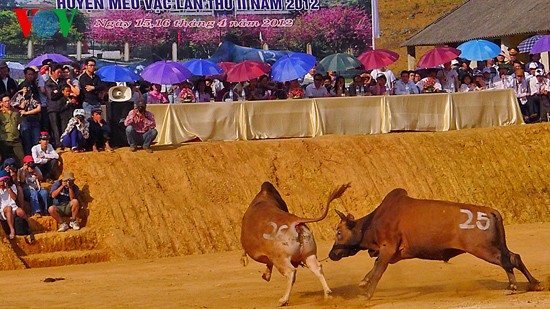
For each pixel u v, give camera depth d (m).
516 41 38.78
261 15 34.91
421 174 25.41
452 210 13.66
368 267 18.23
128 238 21.19
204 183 23.11
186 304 14.34
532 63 29.47
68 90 22.98
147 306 14.31
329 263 18.98
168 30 34.09
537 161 27.00
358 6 36.00
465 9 43.78
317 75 27.12
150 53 34.16
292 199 23.72
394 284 15.82
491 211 13.67
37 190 21.12
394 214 14.00
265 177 23.94
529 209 25.97
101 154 22.72
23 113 22.22
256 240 13.81
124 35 33.75
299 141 25.09
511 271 13.75
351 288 15.56
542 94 28.69
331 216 23.80
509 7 41.03
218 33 34.56
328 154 25.02
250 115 25.38
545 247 20.47
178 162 23.31
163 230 21.69
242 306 13.91
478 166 26.25
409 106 26.98
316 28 35.50
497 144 26.97
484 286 15.13
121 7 33.75
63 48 33.88
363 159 25.19
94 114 23.06
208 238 21.95
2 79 22.89
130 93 23.52
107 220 21.45
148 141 23.36
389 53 27.73
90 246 20.94
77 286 16.81
